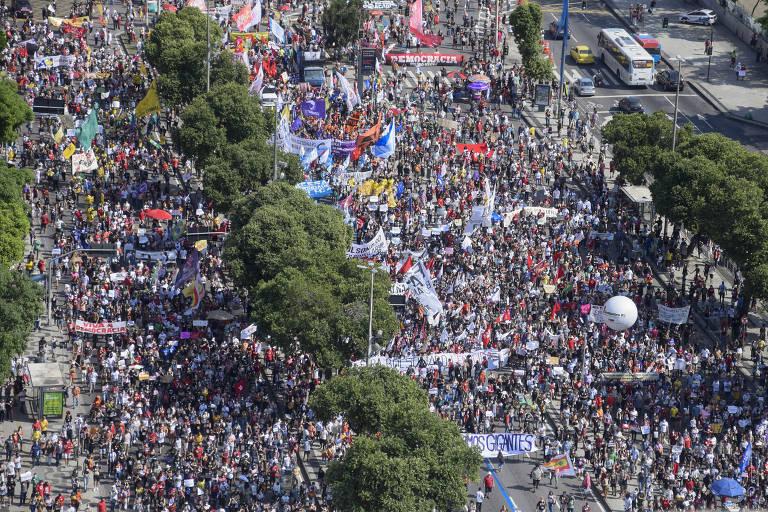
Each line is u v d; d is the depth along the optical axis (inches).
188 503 6707.7
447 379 7623.0
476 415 7381.9
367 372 6496.1
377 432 6294.3
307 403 6909.5
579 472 7101.4
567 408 7440.9
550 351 7854.3
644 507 6860.2
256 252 7711.6
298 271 7372.1
